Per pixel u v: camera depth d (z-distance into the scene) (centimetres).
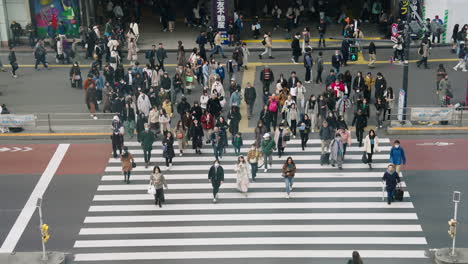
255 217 3522
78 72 5038
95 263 3200
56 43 5547
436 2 5809
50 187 3850
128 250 3291
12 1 5962
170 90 4728
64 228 3472
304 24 6469
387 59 5516
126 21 6544
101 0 6650
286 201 3653
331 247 3275
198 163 4056
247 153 4134
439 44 5803
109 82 4897
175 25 6538
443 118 4362
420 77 5125
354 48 4859
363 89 4541
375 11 6412
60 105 4797
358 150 4153
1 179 3934
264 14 6781
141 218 3544
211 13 6294
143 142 3972
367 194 3706
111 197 3744
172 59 5638
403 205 3600
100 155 4181
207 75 4881
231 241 3334
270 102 4312
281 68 5338
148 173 3975
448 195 3675
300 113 4450
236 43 5403
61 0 6000
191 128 4097
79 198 3741
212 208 3612
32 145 4316
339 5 6631
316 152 4147
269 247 3281
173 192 3772
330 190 3744
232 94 4409
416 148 4156
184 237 3378
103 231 3441
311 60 4978
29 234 3438
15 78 5309
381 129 4397
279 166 3994
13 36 6012
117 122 4069
